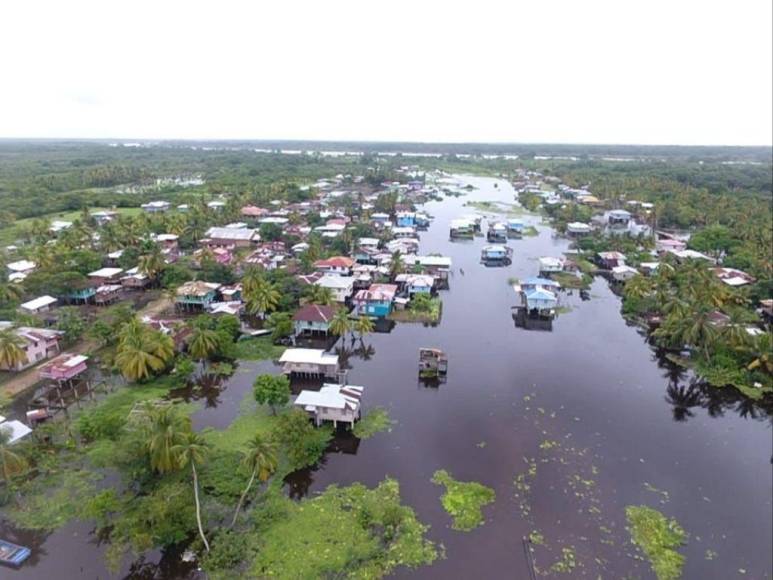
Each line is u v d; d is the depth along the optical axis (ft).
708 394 238.07
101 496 155.43
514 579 135.64
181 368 235.40
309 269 384.27
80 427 188.85
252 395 226.38
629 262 433.07
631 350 284.82
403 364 262.47
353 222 549.54
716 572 139.64
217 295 336.49
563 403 226.58
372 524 154.10
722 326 270.46
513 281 403.75
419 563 140.05
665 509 163.22
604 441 199.21
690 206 611.88
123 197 651.25
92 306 325.01
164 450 158.51
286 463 179.22
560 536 150.92
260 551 142.20
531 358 271.90
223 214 547.90
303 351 245.65
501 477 176.45
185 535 146.00
